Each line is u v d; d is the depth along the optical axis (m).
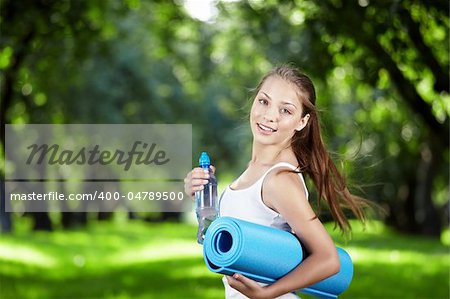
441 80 18.59
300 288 5.10
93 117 39.06
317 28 19.28
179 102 43.62
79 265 29.91
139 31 36.31
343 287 5.59
